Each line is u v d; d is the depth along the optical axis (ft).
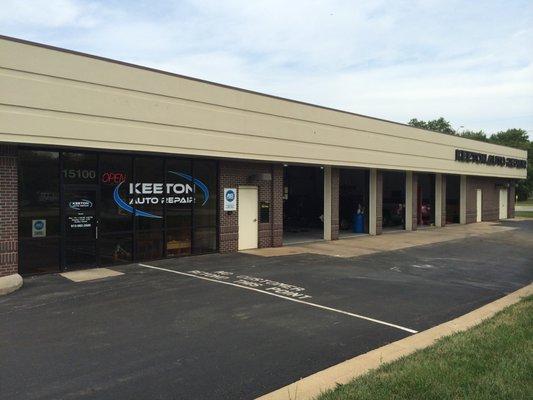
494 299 33.91
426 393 16.14
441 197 94.84
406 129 78.43
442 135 88.53
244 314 27.91
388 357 20.84
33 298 31.07
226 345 22.52
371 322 26.94
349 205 89.92
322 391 16.89
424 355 20.44
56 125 36.58
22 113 34.83
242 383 18.21
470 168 98.37
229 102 49.52
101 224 42.91
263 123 53.36
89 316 26.99
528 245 66.59
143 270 41.47
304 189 94.17
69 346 22.06
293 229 85.81
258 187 57.57
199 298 31.58
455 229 90.07
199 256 50.34
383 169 77.00
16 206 37.04
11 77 34.27
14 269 36.96
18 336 23.41
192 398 16.89
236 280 37.73
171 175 48.49
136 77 41.50
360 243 65.51
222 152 48.88
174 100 44.45
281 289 34.86
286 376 18.94
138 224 45.80
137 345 22.30
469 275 43.16
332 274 41.47
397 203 97.91
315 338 23.82
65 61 37.04
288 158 56.75
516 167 119.44
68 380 18.29
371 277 40.70
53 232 39.73
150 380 18.38
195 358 20.76
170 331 24.48
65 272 40.09
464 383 17.01
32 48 35.27
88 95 38.42
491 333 23.43
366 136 69.41
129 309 28.58
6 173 36.42
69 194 40.81
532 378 17.47
